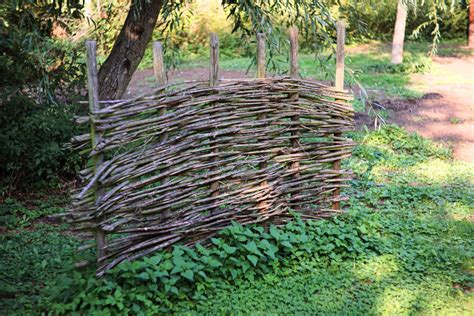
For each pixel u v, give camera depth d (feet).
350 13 23.13
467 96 41.01
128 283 12.60
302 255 15.08
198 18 58.65
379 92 41.65
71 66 23.08
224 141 14.29
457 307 12.99
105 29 27.32
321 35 21.18
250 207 15.11
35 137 20.83
